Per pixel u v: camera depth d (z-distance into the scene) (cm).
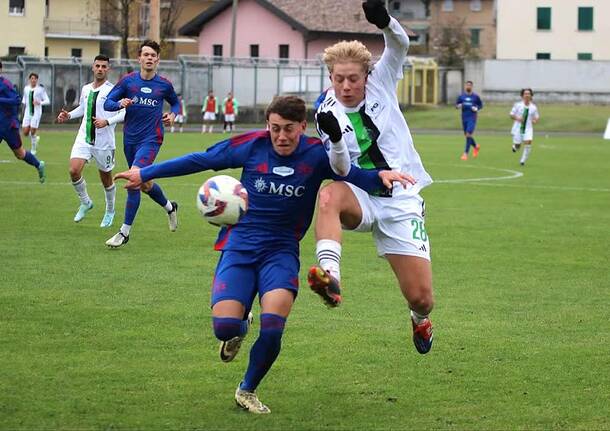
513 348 1500
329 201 1183
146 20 13825
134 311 1698
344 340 1534
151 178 1162
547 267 2227
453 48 15525
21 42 12269
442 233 2745
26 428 1097
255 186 1154
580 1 13650
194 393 1245
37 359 1385
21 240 2445
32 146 5434
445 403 1222
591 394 1265
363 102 1232
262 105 10381
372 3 1188
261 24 12900
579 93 11975
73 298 1792
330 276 1050
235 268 1145
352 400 1231
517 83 12238
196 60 9956
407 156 1253
